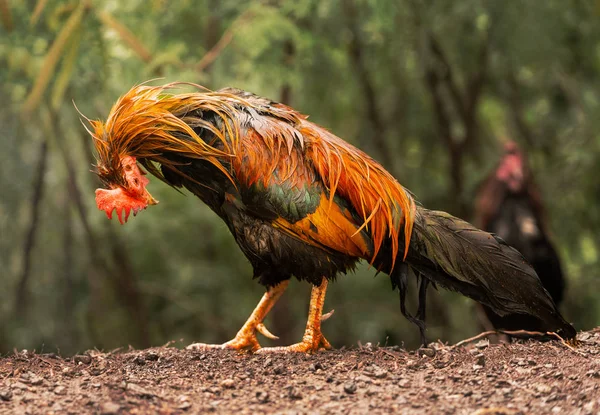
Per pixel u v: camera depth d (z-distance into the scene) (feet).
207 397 17.84
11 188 59.16
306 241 19.86
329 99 56.24
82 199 57.41
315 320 20.97
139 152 19.90
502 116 63.26
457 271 20.08
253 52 41.88
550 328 21.62
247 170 19.42
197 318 62.64
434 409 16.84
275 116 20.33
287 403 17.44
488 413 16.30
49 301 62.18
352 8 47.85
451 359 20.45
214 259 60.44
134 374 19.52
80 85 41.34
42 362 20.45
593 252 57.72
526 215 31.73
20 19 40.47
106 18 37.58
